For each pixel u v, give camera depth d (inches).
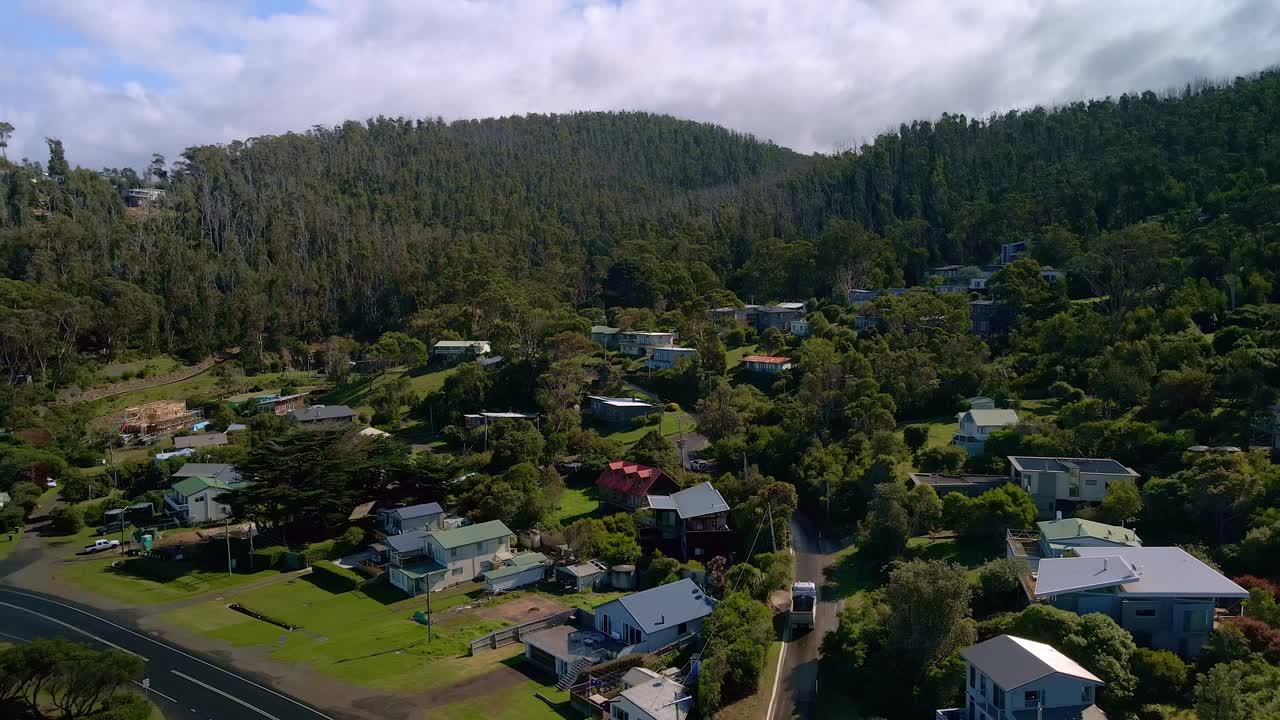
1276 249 4005.9
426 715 1935.3
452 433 4269.2
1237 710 1446.9
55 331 5546.3
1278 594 1877.5
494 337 5403.5
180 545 3294.8
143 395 5649.6
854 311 5383.9
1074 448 2851.9
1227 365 2994.6
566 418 4170.8
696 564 2632.9
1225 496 2237.9
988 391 3732.8
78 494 3941.9
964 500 2539.4
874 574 2503.7
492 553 2915.8
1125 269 4379.9
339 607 2667.3
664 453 3540.8
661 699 1823.3
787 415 3627.0
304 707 1984.5
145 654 2309.3
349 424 4350.4
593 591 2714.1
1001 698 1557.6
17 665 1733.5
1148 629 1840.6
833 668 2030.0
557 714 1930.4
